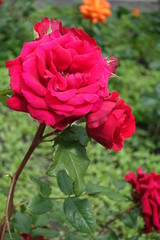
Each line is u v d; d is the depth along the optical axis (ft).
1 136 5.69
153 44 9.11
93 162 5.52
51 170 1.93
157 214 2.81
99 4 6.11
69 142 1.97
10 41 7.75
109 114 1.83
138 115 6.59
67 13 9.53
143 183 2.90
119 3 10.64
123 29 9.56
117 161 5.65
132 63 8.15
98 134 1.85
